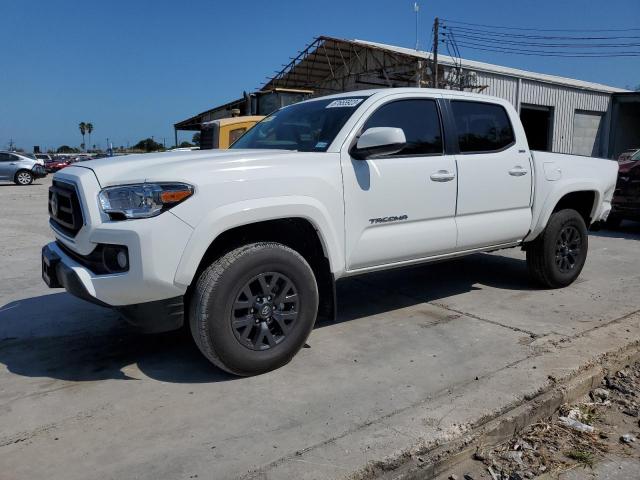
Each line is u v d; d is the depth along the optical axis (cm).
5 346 422
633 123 3138
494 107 502
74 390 346
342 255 393
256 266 344
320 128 421
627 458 293
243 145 484
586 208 596
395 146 378
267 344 362
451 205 455
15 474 258
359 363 382
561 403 341
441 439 283
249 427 297
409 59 2175
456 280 606
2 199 1777
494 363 376
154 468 261
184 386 349
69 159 5062
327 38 2295
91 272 333
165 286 321
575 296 540
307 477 252
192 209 323
